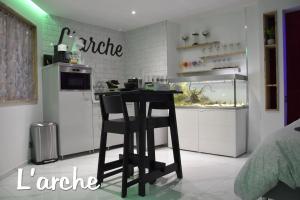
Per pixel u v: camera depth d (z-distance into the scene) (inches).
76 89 172.6
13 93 148.1
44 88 175.6
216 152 172.4
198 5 173.9
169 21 210.5
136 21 207.8
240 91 183.9
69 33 198.2
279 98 156.9
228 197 100.3
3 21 139.1
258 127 174.4
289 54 160.1
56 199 101.2
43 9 175.5
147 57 221.8
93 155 176.1
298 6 149.9
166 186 113.3
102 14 188.4
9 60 144.4
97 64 217.3
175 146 122.9
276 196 69.3
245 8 179.5
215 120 172.7
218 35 197.2
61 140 163.8
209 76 176.9
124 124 105.7
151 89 111.7
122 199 100.3
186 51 215.8
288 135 71.1
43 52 180.5
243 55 184.7
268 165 66.2
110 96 109.8
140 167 104.5
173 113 122.5
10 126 137.1
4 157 130.6
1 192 109.2
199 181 119.1
